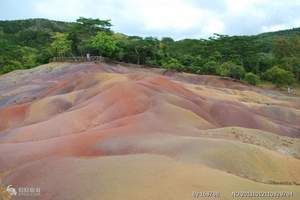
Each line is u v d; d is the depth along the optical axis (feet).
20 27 501.56
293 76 279.08
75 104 113.60
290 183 56.70
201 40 347.56
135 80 121.80
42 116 109.70
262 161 60.29
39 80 191.62
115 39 259.60
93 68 209.15
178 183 47.34
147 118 83.82
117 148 66.74
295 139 94.07
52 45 266.98
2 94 166.81
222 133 82.12
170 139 67.67
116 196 45.93
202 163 56.39
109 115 92.79
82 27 284.20
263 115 133.69
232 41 313.32
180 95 116.37
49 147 70.33
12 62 267.39
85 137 72.90
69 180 53.21
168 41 399.85
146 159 56.85
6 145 74.49
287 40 331.57
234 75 256.11
